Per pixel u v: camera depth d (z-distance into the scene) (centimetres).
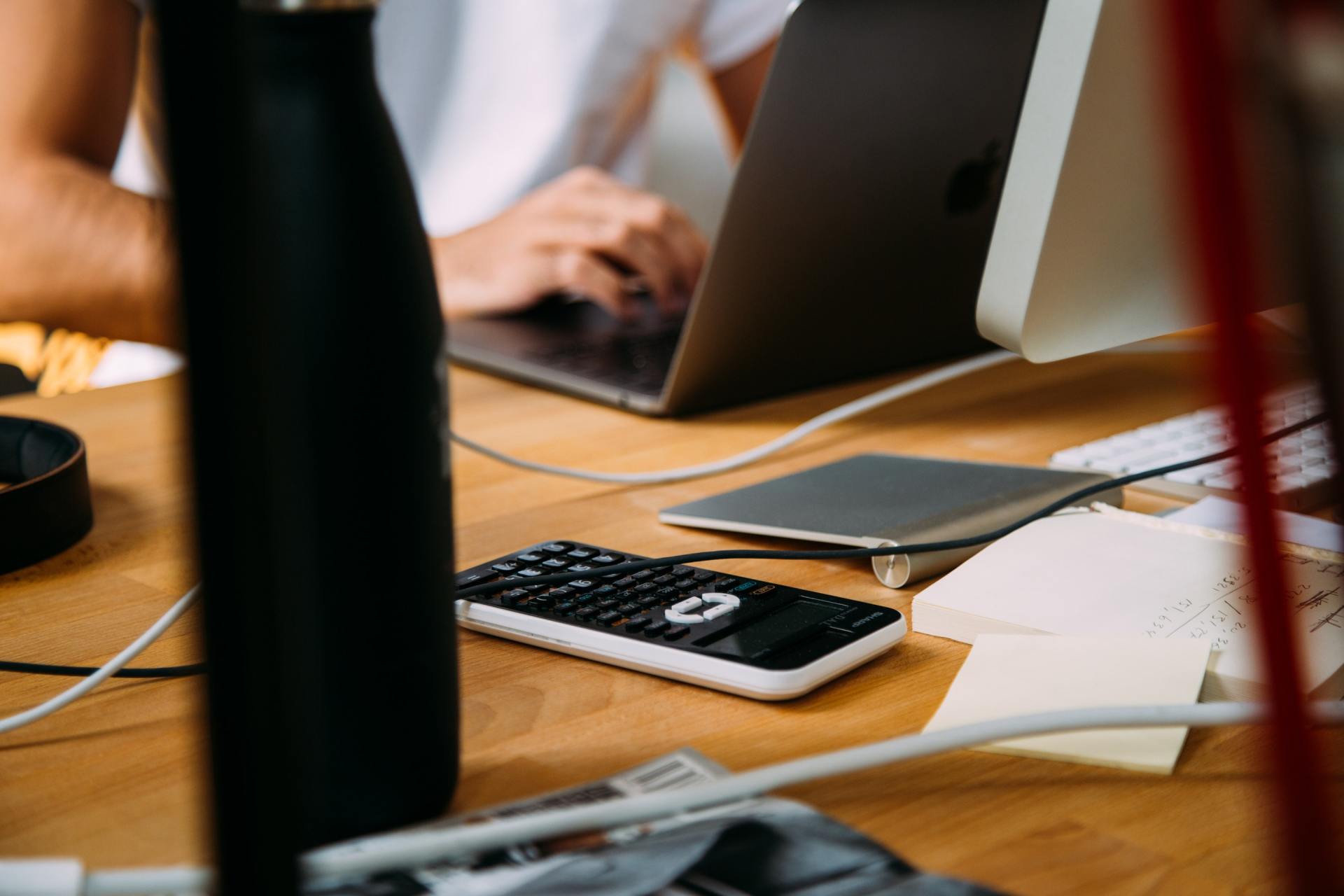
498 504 71
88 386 149
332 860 30
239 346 20
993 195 91
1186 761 40
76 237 122
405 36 182
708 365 87
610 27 179
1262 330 15
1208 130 14
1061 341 59
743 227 79
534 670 48
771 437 84
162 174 20
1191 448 72
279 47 30
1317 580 50
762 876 31
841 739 42
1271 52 14
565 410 92
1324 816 17
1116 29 53
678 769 38
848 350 94
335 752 33
